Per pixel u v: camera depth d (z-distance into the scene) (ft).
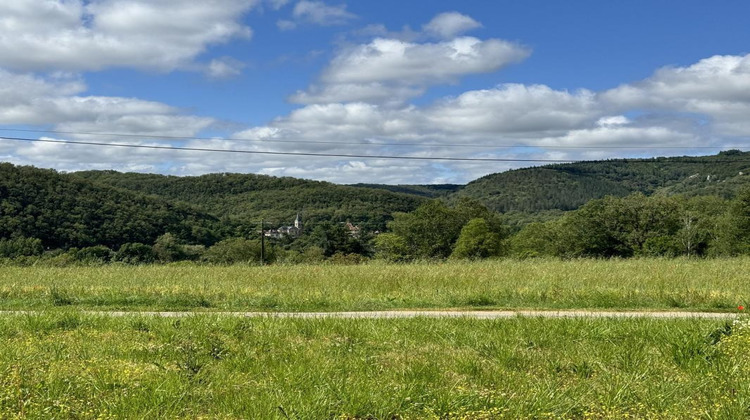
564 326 30.50
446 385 19.92
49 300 50.42
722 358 22.44
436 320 34.37
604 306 46.65
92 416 16.42
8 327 30.53
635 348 25.26
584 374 21.61
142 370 21.04
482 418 16.51
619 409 17.34
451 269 73.31
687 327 28.91
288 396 17.78
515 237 243.81
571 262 90.22
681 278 59.00
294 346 26.17
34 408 16.44
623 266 75.77
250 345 26.40
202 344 26.12
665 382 19.80
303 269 76.54
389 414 16.99
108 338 28.12
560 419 16.67
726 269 69.87
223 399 18.10
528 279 60.13
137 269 77.82
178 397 17.85
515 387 19.70
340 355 24.36
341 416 16.56
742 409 16.83
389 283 57.67
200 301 49.55
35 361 21.98
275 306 48.21
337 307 46.93
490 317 38.40
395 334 29.50
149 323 32.71
